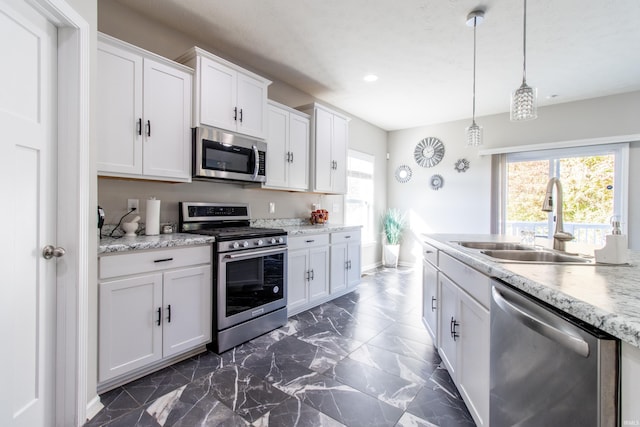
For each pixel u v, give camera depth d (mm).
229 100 2535
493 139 4719
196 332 2102
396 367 2049
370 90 3844
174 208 2510
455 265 1750
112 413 1544
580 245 1964
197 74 2322
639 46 2730
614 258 1221
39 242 1298
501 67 3170
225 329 2236
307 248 3127
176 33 2557
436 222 5250
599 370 657
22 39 1191
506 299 1075
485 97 4031
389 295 3723
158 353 1890
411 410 1615
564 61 3023
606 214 3887
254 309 2455
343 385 1834
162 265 1903
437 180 5234
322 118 3654
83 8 1452
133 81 1988
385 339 2486
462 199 5000
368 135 5258
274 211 3488
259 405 1634
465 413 1594
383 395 1741
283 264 2738
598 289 850
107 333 1657
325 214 3994
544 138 4293
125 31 2248
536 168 4383
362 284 4250
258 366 2035
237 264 2338
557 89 3707
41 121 1298
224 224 2875
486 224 4777
